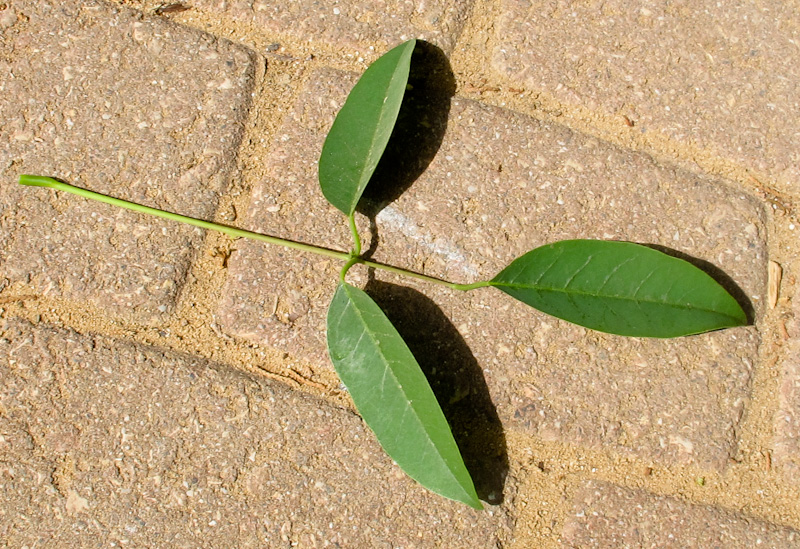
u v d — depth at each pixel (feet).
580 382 2.16
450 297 2.17
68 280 2.16
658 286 2.06
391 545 2.13
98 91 2.19
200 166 2.18
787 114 2.20
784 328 2.17
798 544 2.13
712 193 2.19
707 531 2.14
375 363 2.06
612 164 2.19
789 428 2.16
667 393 2.15
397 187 2.18
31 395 2.15
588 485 2.15
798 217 2.19
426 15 2.21
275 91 2.20
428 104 2.20
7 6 2.20
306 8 2.21
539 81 2.21
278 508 2.14
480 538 2.14
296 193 2.18
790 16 2.21
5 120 2.19
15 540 2.13
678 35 2.21
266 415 2.15
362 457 2.14
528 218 2.18
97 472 2.14
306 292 2.16
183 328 2.16
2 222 2.17
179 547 2.13
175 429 2.14
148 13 2.21
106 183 2.18
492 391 2.15
